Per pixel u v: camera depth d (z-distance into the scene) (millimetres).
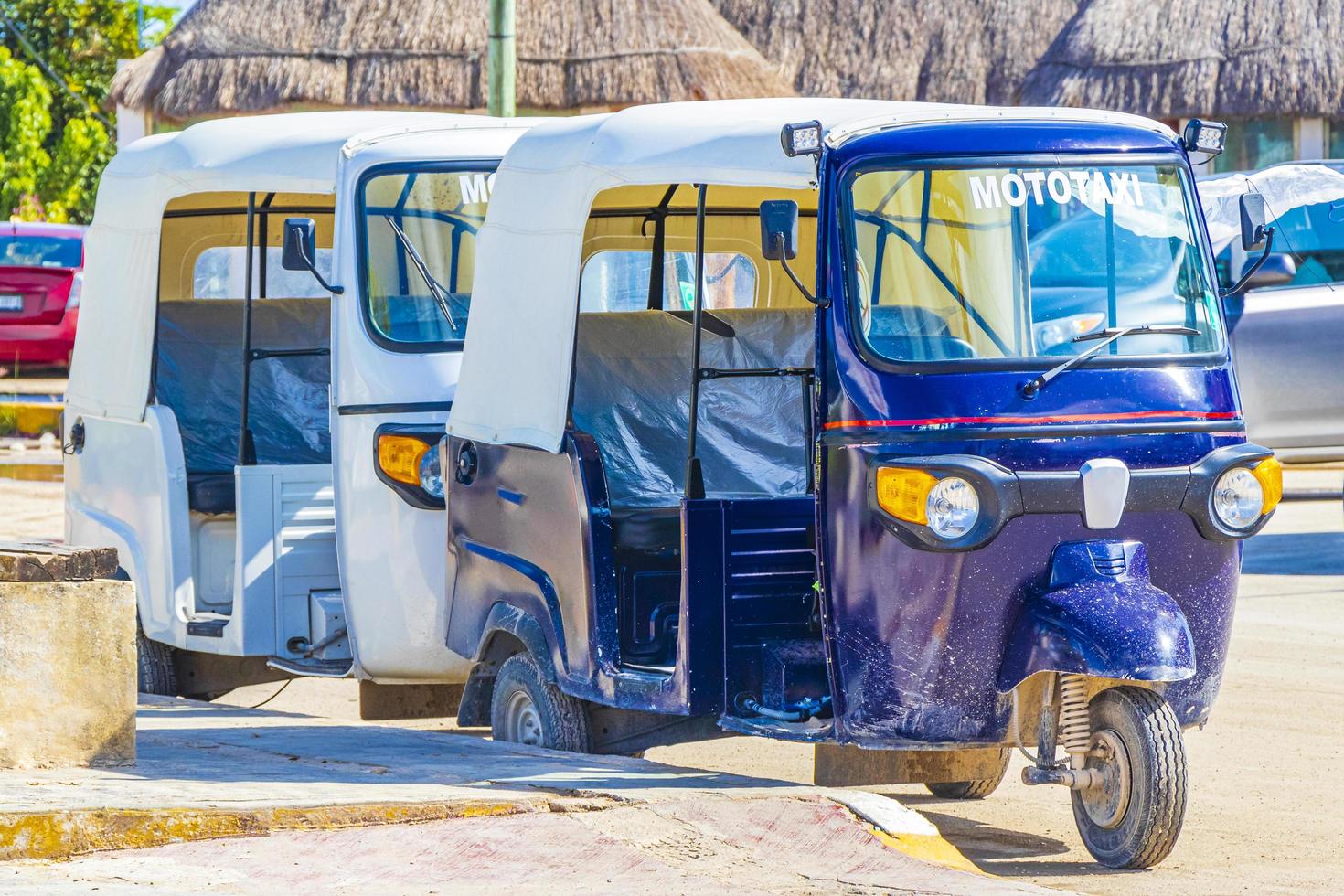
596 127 10734
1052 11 35219
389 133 12953
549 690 10742
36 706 9570
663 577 10781
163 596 13672
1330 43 32750
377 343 12375
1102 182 9547
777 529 9914
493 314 11336
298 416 14555
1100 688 9055
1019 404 8961
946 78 34781
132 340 14203
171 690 14148
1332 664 14547
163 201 13930
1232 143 34000
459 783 9352
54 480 27500
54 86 60906
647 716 10758
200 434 14516
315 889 7738
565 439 10430
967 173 9383
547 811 8695
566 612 10492
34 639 9547
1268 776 11273
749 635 9852
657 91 32531
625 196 11969
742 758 12359
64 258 31891
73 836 8047
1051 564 8898
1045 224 9398
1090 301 9312
